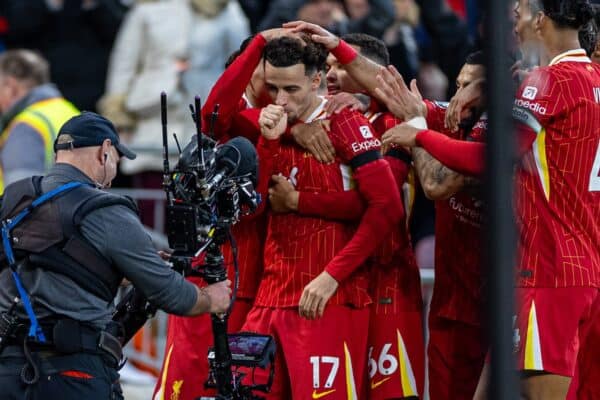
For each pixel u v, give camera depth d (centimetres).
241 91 1742
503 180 1119
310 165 1756
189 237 1527
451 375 1839
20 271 1568
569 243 1652
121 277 1587
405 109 1772
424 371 1831
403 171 1802
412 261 1836
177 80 2975
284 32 1742
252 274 1822
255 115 1784
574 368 1672
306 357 1730
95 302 1565
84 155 1612
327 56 1783
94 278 1558
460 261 1798
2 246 1585
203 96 2977
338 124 1744
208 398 1584
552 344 1642
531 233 1653
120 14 3200
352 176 1750
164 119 1545
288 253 1761
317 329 1738
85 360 1558
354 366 1759
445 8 3112
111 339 1577
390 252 1809
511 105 1123
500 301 1123
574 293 1645
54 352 1551
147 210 2719
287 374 1761
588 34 1742
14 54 2511
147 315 1638
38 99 2488
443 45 3092
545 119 1636
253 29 3066
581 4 1664
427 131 1709
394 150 1806
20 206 1580
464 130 1784
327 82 1875
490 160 1120
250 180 1611
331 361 1736
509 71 1121
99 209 1562
